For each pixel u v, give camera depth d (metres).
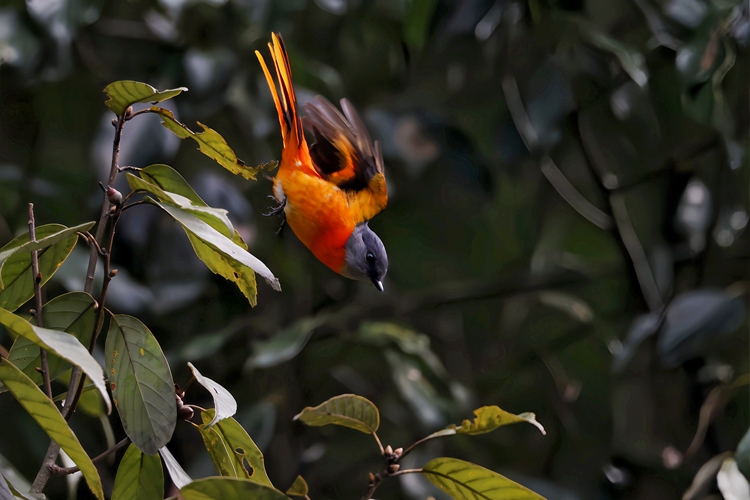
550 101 7.46
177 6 7.07
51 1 6.75
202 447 7.82
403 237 9.80
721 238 8.24
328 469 8.66
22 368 3.56
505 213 10.23
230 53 7.51
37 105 8.01
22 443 6.95
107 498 6.86
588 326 8.84
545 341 9.42
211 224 3.54
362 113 7.93
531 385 9.21
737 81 8.11
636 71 7.42
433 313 10.02
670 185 8.34
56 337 2.61
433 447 8.06
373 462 8.76
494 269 10.23
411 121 7.79
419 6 6.91
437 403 7.89
